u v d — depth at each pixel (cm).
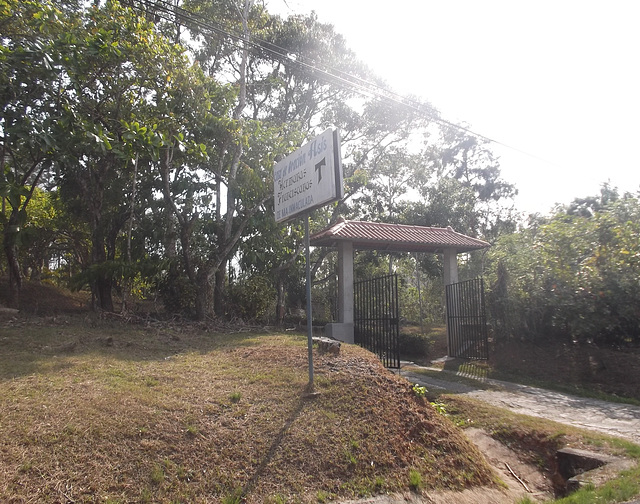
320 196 632
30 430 469
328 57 2272
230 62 2100
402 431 598
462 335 1543
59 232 1836
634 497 474
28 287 1766
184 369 738
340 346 905
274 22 2162
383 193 2595
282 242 1755
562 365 1246
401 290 2681
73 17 1198
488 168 2991
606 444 657
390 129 2478
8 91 1031
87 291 1981
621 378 1106
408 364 1410
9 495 378
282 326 1695
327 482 490
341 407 623
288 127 1919
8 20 1049
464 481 552
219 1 1698
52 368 681
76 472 422
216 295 1563
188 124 1320
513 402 961
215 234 1614
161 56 1228
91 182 1428
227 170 1602
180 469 457
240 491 449
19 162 1331
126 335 1030
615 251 1212
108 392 590
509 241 1585
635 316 1180
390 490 498
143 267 1280
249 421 562
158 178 1550
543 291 1337
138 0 1190
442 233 1662
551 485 625
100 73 1198
